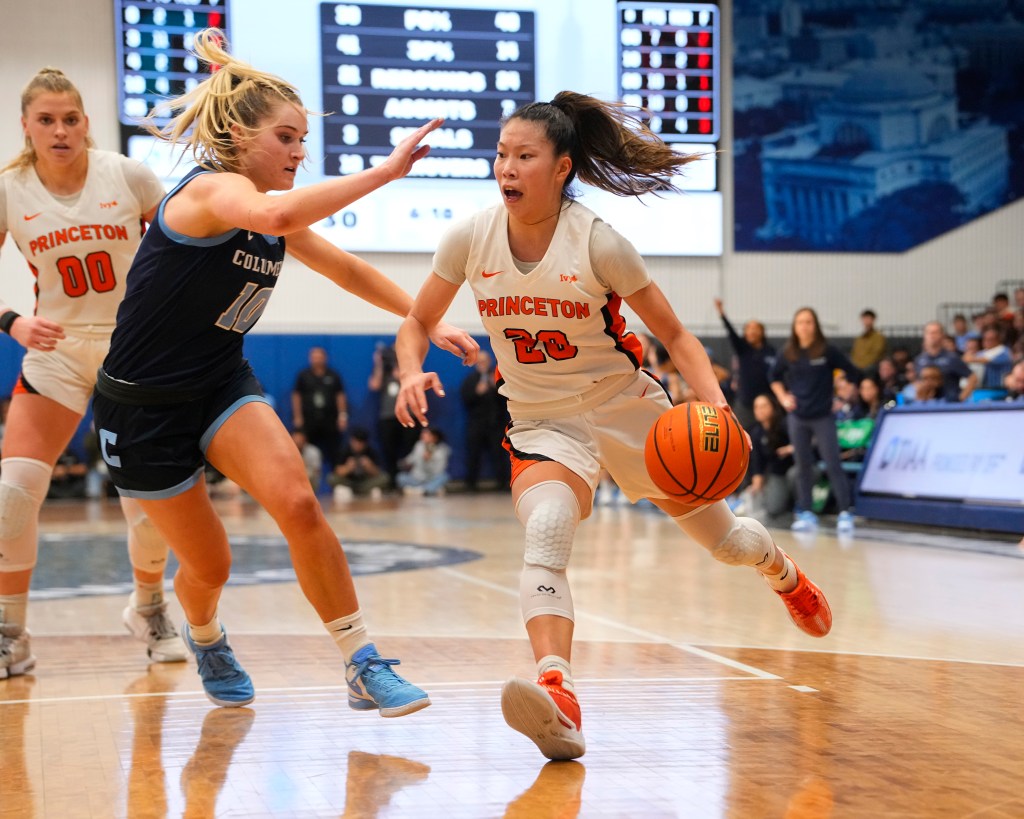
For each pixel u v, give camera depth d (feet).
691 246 56.08
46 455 14.06
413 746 10.06
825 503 38.27
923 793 8.47
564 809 8.16
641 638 15.64
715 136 55.62
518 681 8.89
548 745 9.31
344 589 10.55
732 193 56.70
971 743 9.96
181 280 10.35
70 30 51.44
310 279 55.16
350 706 10.69
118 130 51.44
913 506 32.76
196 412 10.88
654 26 54.75
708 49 55.31
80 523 38.47
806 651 14.60
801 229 57.26
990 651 14.55
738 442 9.95
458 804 8.34
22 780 9.16
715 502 10.38
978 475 30.89
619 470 11.18
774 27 56.65
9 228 14.02
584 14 54.24
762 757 9.53
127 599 20.56
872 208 57.88
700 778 8.93
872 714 11.07
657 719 10.92
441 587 21.50
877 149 57.82
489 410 55.67
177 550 11.26
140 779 9.12
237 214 9.54
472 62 53.52
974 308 58.65
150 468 10.80
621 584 21.54
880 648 14.80
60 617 18.45
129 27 51.29
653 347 43.86
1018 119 58.80
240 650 15.05
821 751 9.71
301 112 10.74
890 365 42.27
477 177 53.88
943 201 58.44
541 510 10.07
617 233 10.19
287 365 54.80
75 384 14.19
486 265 10.33
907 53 57.88
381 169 9.25
